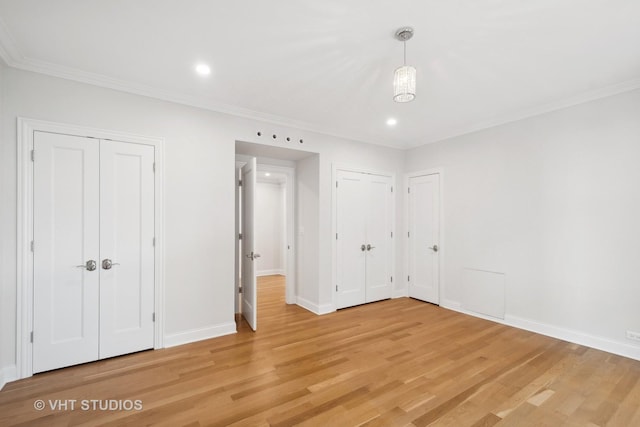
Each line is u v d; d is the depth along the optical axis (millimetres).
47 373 2402
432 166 4574
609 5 1724
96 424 1813
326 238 4141
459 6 1743
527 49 2195
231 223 3336
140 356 2723
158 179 2912
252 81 2719
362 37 2062
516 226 3543
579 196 3043
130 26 1944
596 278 2926
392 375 2391
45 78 2436
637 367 2521
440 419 1863
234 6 1757
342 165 4309
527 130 3453
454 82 2721
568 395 2121
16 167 2320
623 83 2715
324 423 1820
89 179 2602
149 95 2873
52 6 1740
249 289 3621
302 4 1738
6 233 2283
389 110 3424
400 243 4984
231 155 3354
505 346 2961
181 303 3023
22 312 2326
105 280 2658
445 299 4344
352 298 4402
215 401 2043
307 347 2943
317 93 2975
